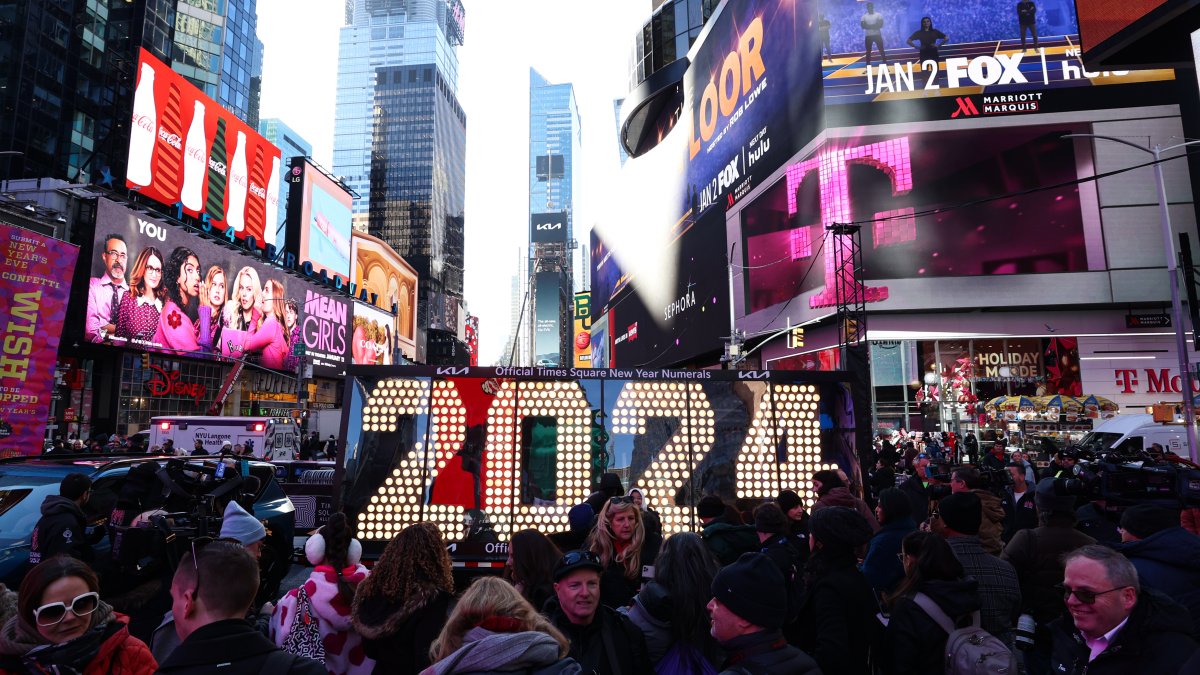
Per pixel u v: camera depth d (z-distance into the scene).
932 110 37.34
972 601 3.44
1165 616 2.71
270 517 8.97
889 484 10.56
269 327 59.41
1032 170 36.03
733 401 8.58
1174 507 4.73
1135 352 35.09
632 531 4.43
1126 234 34.88
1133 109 35.66
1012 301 35.28
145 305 45.22
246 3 94.94
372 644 3.48
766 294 44.19
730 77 50.81
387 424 8.01
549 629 2.71
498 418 8.13
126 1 70.75
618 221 81.06
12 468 8.13
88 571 2.82
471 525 7.85
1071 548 4.69
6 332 15.87
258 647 2.49
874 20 38.56
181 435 25.66
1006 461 15.65
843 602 3.74
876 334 36.66
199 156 56.28
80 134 63.88
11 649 2.67
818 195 38.59
